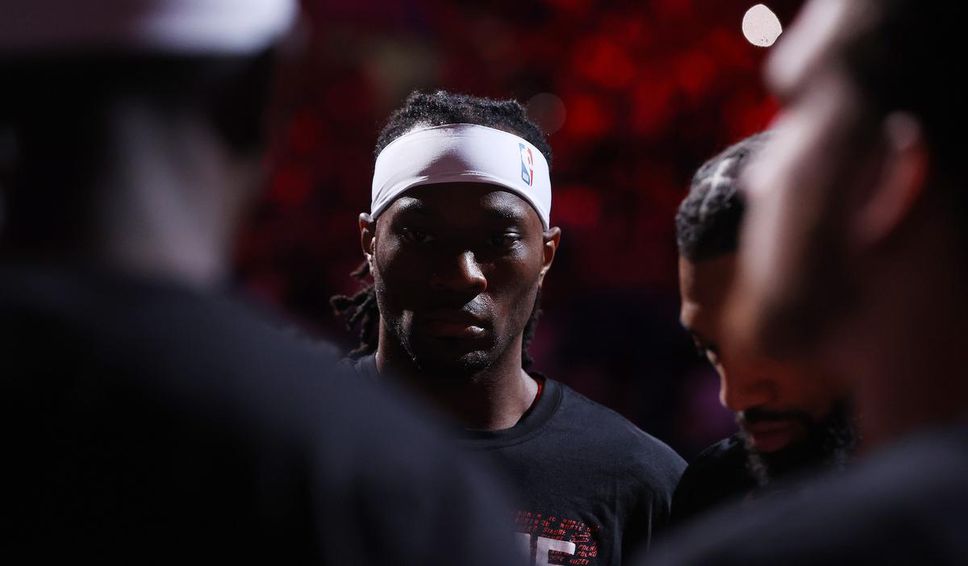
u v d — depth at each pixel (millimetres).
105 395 1456
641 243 10133
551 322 9609
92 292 1508
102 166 1521
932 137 1192
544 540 3875
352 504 1470
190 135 1574
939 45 1191
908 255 1223
